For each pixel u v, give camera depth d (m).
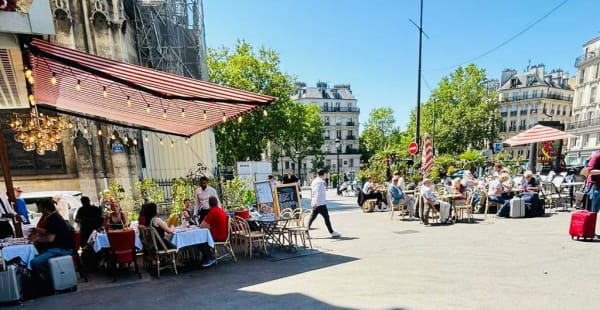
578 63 43.00
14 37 3.77
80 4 11.81
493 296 3.91
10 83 5.72
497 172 12.16
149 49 15.06
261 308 3.88
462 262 5.34
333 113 68.00
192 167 15.59
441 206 9.23
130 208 12.38
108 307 4.14
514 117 59.97
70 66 4.53
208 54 26.61
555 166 15.84
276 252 6.78
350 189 24.52
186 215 7.59
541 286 4.15
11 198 6.27
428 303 3.79
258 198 10.87
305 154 52.22
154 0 14.84
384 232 8.33
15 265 4.47
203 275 5.40
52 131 8.11
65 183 11.95
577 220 6.41
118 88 6.17
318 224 10.23
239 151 25.00
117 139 12.44
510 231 7.59
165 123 9.59
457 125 41.06
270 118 25.03
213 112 7.89
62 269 4.74
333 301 3.99
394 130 67.00
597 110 39.41
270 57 26.44
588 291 3.94
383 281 4.63
